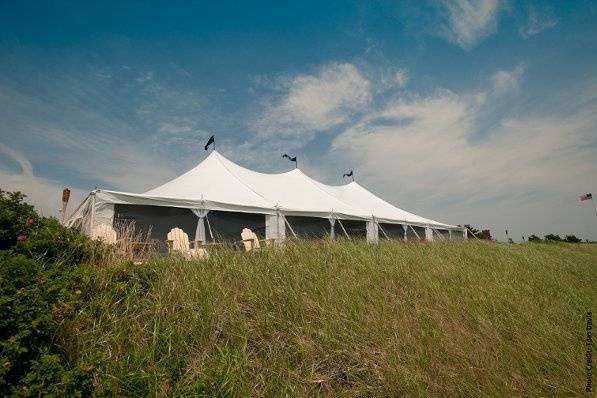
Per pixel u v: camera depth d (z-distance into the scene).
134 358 2.33
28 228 3.90
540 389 2.76
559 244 17.97
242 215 10.88
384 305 3.43
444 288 4.21
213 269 3.60
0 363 1.81
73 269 3.26
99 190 7.37
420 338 2.99
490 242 8.31
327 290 3.46
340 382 2.52
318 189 14.52
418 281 4.23
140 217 8.99
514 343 3.36
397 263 4.67
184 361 2.41
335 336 2.82
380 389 2.39
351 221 13.58
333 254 4.55
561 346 3.40
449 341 3.03
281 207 10.17
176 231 5.92
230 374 2.27
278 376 2.41
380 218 13.43
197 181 11.41
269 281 3.46
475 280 4.79
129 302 2.93
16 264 2.75
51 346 2.23
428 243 6.75
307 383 2.41
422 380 2.48
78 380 1.96
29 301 2.35
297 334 2.80
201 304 2.96
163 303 2.93
